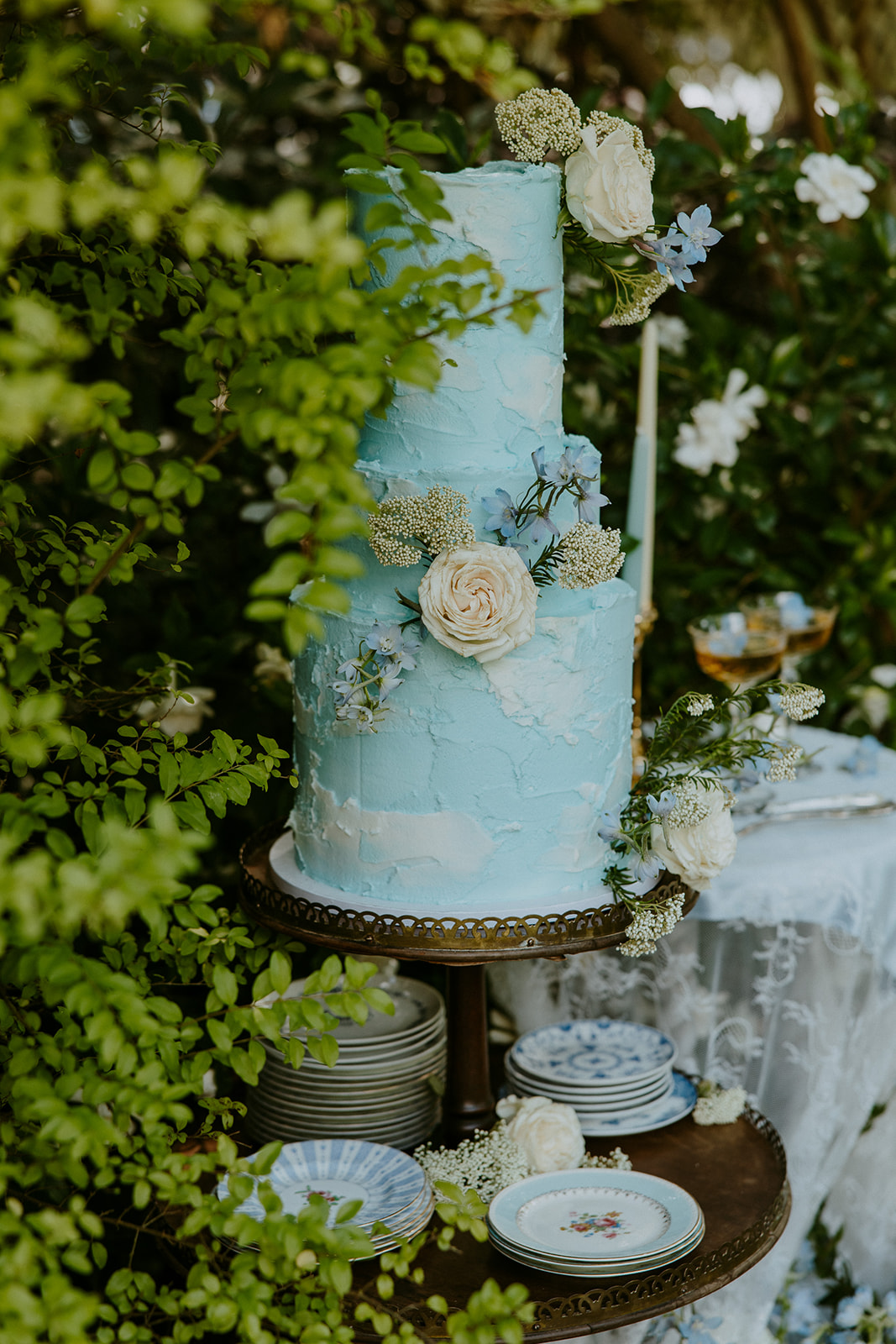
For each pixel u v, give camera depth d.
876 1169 2.10
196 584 2.30
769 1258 1.87
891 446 2.90
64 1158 1.02
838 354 2.85
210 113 2.42
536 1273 1.40
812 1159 1.93
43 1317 0.91
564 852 1.47
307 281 1.02
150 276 1.37
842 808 2.00
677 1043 1.95
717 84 3.79
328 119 2.85
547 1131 1.58
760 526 2.73
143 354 2.32
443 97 2.97
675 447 2.62
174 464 1.06
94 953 1.75
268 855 1.67
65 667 1.40
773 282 3.18
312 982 1.11
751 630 2.00
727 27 3.75
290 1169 1.54
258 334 1.04
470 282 1.38
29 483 2.02
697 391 2.69
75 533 1.71
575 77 3.22
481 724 1.40
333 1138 1.64
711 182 2.59
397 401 1.44
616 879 1.47
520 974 2.04
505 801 1.43
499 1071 1.93
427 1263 1.43
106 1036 0.97
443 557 1.34
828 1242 2.11
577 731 1.44
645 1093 1.69
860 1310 1.93
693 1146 1.68
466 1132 1.66
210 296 1.05
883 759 2.27
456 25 1.03
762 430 2.93
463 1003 1.65
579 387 2.69
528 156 1.40
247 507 2.29
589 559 1.36
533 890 1.46
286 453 2.33
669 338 2.73
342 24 1.08
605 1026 1.88
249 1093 1.72
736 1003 1.94
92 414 0.97
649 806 1.49
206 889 1.13
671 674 2.71
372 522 1.36
